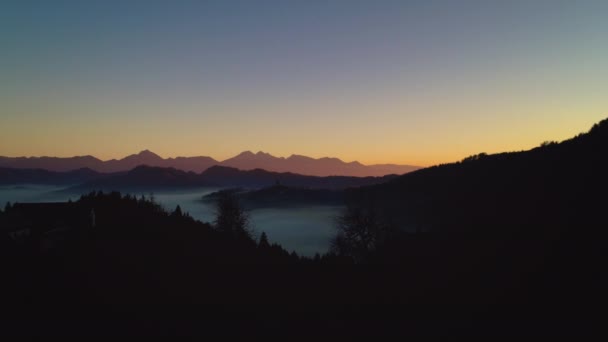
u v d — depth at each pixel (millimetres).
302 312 28422
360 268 43031
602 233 32906
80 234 48031
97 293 30000
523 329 21438
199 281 35906
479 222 54781
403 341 21766
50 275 33188
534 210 49188
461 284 31266
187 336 23172
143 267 38156
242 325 25234
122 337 22609
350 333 23484
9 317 24531
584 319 21547
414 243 51406
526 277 29547
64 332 22891
